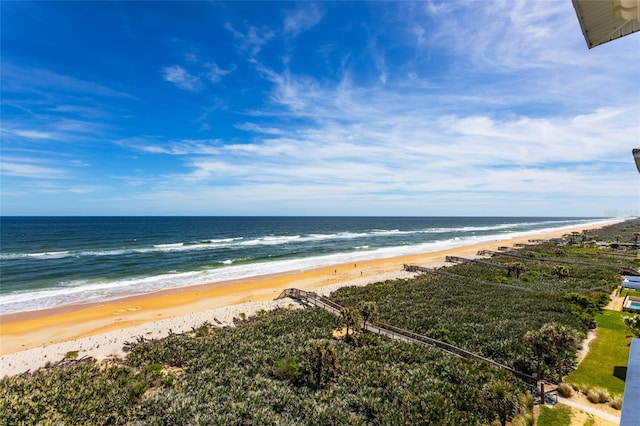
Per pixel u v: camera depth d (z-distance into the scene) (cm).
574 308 3797
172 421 1878
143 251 8331
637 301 4009
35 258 7062
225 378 2353
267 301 4375
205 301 4447
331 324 3503
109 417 1961
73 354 2823
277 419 1867
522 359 2525
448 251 9431
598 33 322
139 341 3086
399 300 4325
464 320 3534
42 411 1953
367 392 2145
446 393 2088
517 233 16512
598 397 2044
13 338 3253
